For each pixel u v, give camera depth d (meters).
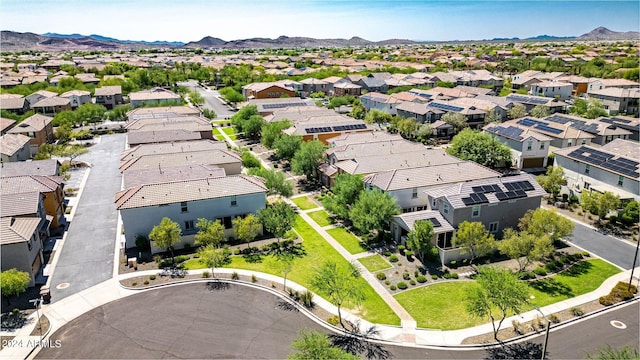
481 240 43.34
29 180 52.03
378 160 62.62
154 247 46.94
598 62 193.12
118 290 39.88
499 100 114.50
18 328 34.44
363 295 35.12
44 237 48.75
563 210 58.34
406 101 112.56
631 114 112.31
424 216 48.00
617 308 37.06
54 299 38.41
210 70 199.75
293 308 37.47
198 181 51.91
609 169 56.56
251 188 52.09
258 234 52.12
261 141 90.88
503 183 50.34
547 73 159.75
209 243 46.31
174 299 38.50
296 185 69.94
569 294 39.34
